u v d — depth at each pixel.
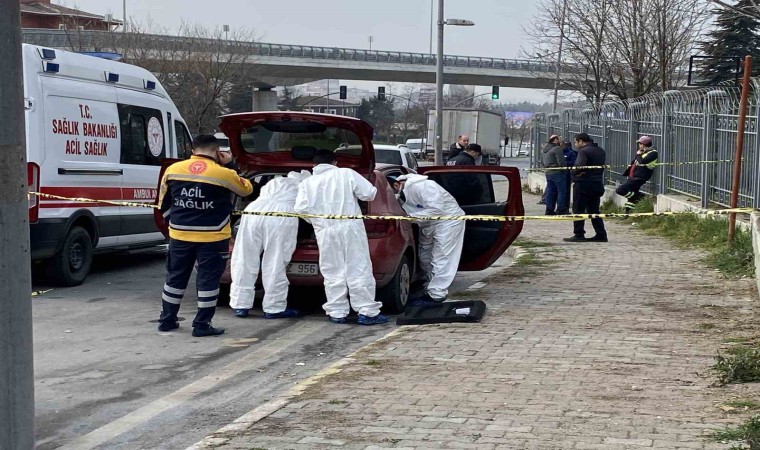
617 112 22.83
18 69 3.83
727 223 13.54
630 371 6.48
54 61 10.69
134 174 12.46
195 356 7.75
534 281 10.91
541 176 30.50
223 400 6.41
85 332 8.65
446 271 9.88
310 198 8.96
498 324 8.36
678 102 17.75
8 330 3.88
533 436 4.98
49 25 65.31
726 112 14.78
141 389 6.70
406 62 64.12
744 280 10.59
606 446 4.77
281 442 5.01
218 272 8.51
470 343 7.56
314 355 7.81
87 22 55.34
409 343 7.62
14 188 3.85
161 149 13.38
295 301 10.22
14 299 3.88
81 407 6.23
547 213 21.11
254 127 10.00
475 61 65.44
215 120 45.75
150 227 12.95
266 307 9.27
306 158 10.25
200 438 5.54
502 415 5.43
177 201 8.41
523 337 7.75
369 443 4.96
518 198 10.55
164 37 44.38
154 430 5.71
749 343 7.29
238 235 9.31
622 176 21.95
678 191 17.62
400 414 5.50
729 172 14.48
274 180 9.44
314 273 9.31
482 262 10.60
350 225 8.91
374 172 9.92
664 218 16.47
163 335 8.55
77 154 11.10
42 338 8.38
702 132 16.05
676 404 5.58
